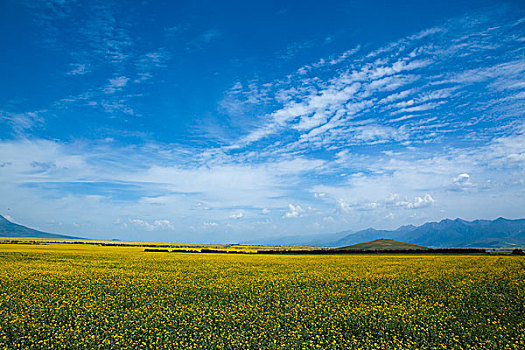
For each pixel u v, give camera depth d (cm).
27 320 1577
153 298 2097
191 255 5969
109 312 1739
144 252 6525
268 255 6406
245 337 1357
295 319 1623
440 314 1684
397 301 2000
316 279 2883
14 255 4884
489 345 1277
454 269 3619
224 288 2439
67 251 6053
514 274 3122
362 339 1359
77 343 1281
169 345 1284
